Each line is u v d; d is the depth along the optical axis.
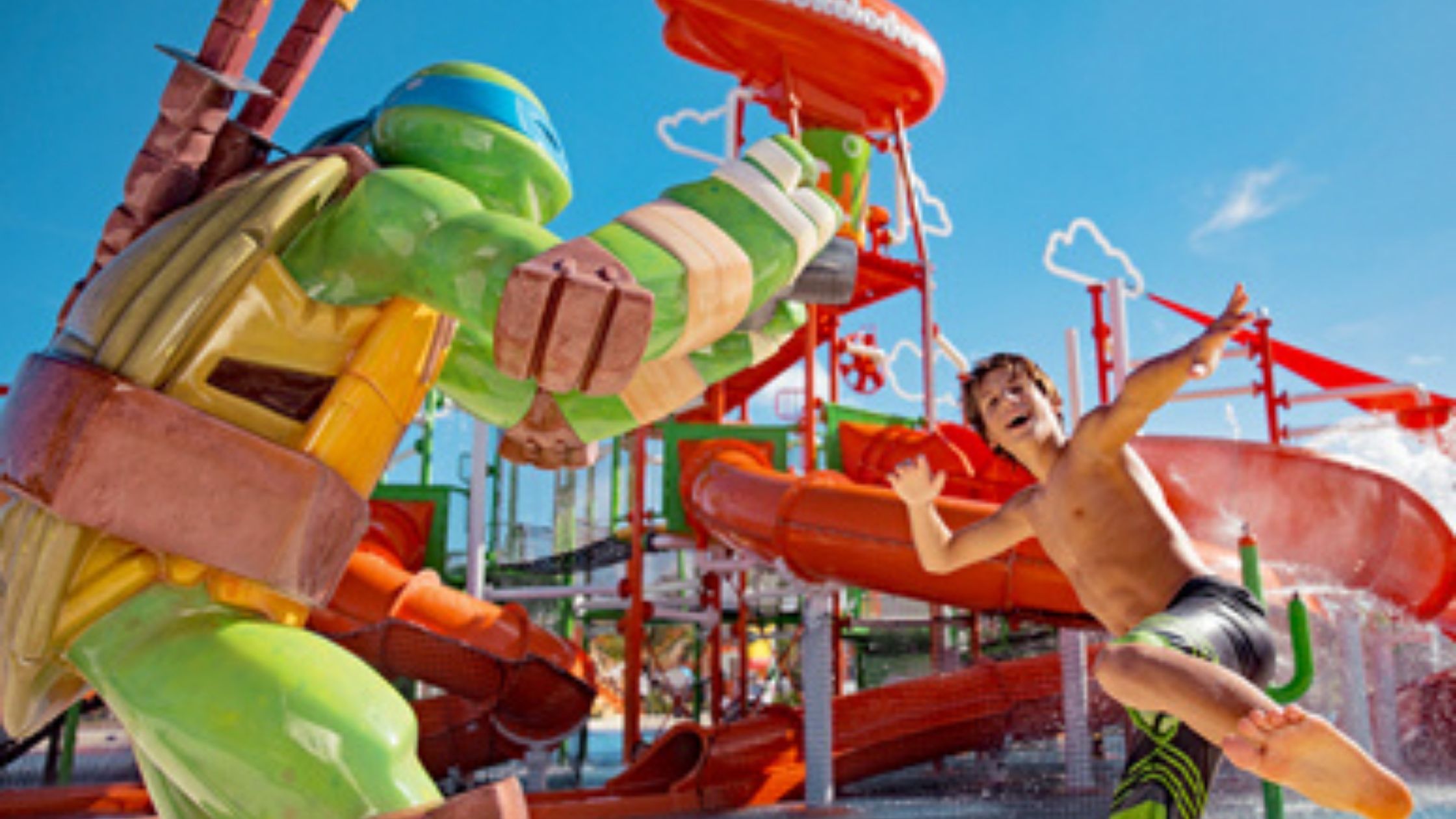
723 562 11.81
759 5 12.65
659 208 2.98
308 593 2.66
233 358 2.73
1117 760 15.09
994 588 9.08
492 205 3.16
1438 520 9.48
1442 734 12.12
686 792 9.97
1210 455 10.41
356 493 2.79
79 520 2.48
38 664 2.66
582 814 9.48
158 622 2.57
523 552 15.16
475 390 3.68
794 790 10.52
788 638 22.36
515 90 3.29
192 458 2.55
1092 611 3.12
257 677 2.42
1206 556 8.74
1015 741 12.41
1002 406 3.25
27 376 2.64
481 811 2.23
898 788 12.00
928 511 3.71
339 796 2.31
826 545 9.80
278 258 2.80
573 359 2.57
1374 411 12.08
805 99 13.38
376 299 2.89
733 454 12.21
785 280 3.15
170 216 2.86
